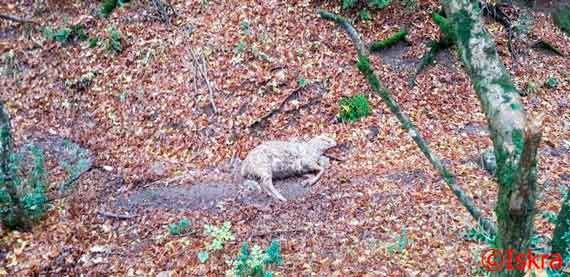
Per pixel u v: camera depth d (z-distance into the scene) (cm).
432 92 996
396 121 909
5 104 967
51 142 890
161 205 732
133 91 980
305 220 677
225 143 878
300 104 941
